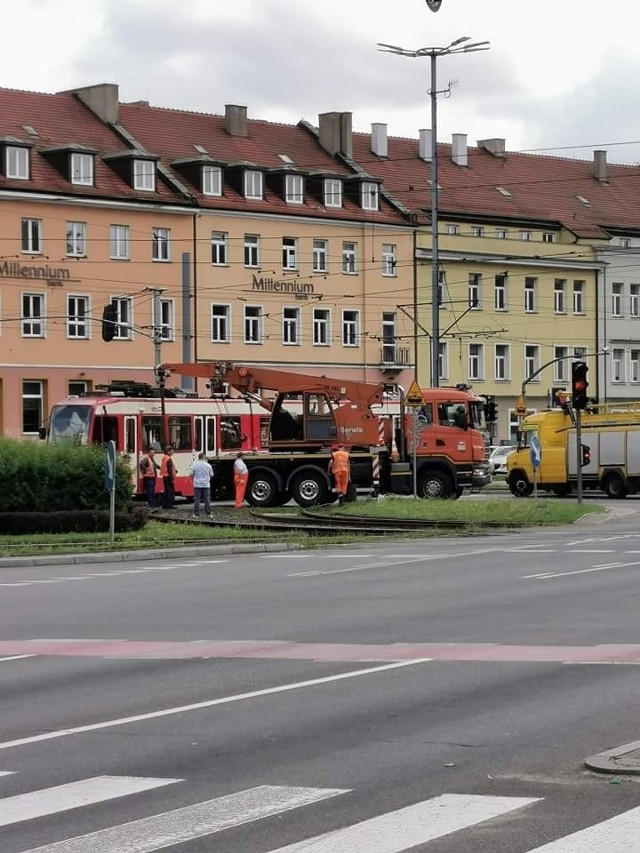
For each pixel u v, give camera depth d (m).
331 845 7.68
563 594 21.23
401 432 50.12
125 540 33.75
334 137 83.81
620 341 93.38
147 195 72.06
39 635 17.80
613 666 14.01
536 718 11.30
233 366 48.88
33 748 10.61
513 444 82.12
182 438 51.34
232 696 12.75
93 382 69.88
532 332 88.75
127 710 12.16
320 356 79.25
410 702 12.20
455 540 34.81
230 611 20.00
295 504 50.88
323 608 20.05
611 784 8.99
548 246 89.31
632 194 97.56
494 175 91.31
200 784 9.26
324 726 11.19
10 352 67.00
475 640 16.20
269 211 76.81
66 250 69.12
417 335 81.31
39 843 7.92
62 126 73.19
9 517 35.50
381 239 81.88
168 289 72.81
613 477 56.53
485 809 8.41
